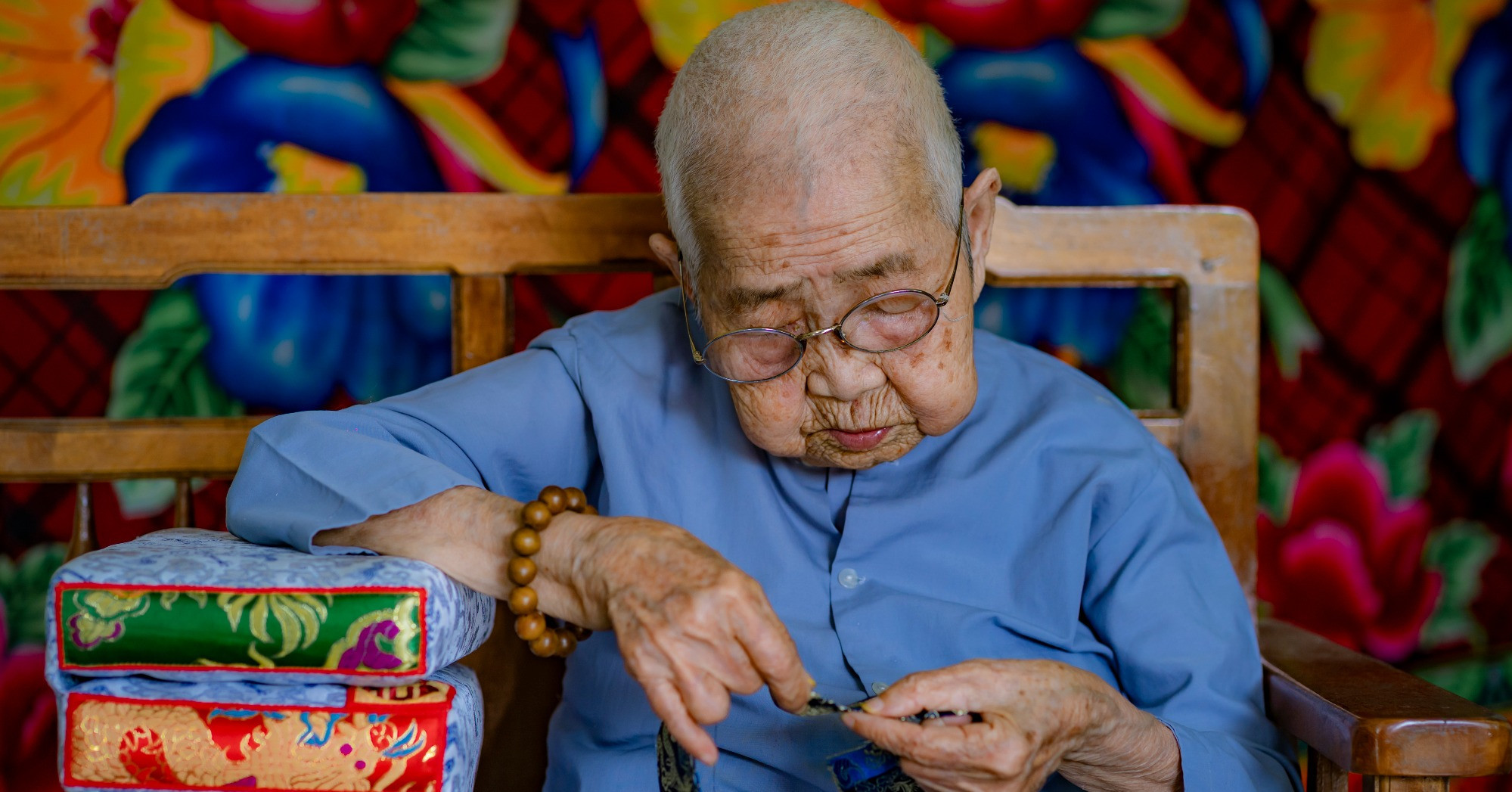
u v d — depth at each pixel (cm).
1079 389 109
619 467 105
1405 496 169
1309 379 168
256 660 75
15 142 154
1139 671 98
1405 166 166
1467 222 167
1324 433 169
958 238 87
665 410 107
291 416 94
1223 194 165
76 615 75
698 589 71
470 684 82
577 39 162
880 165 80
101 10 155
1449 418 169
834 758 92
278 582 75
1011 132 163
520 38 161
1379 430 169
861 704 75
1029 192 164
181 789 75
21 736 157
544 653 79
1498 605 170
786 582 102
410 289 162
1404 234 166
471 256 130
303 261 129
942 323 85
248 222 129
